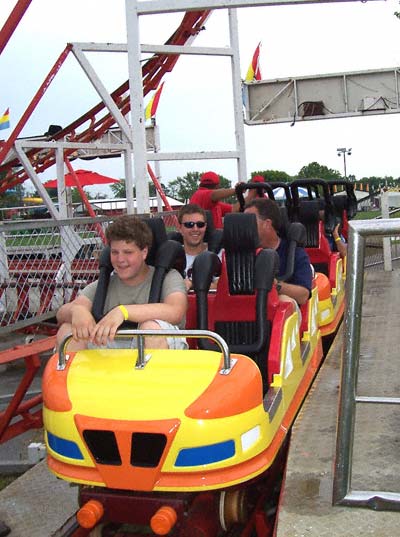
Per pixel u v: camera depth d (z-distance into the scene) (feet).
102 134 44.55
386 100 40.57
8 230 17.52
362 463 9.35
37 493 12.86
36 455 16.22
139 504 8.45
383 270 32.63
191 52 27.99
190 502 8.78
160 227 11.36
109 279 11.19
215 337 8.79
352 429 7.85
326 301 19.99
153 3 23.35
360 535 7.33
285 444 11.47
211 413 8.18
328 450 9.84
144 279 10.98
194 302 12.92
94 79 32.09
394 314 21.44
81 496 8.77
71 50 31.07
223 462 8.25
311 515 7.83
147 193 24.76
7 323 18.86
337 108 41.32
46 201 32.86
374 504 7.82
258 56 42.16
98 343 9.25
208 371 8.84
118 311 9.55
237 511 9.24
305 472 9.11
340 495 7.95
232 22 29.35
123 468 8.27
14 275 19.63
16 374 24.20
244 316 12.70
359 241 7.53
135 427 8.14
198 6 22.84
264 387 11.72
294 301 13.10
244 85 41.70
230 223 12.35
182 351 9.39
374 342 17.58
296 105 41.52
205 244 16.22
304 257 15.16
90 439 8.48
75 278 20.92
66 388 8.89
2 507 12.36
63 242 20.49
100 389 8.74
